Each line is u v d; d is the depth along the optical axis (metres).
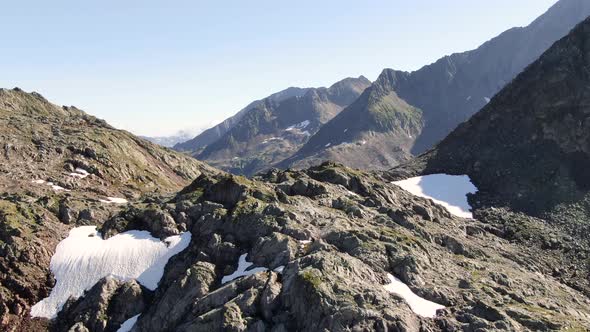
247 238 83.00
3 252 85.81
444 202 140.88
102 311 74.94
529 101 166.25
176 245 86.31
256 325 62.12
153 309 73.56
